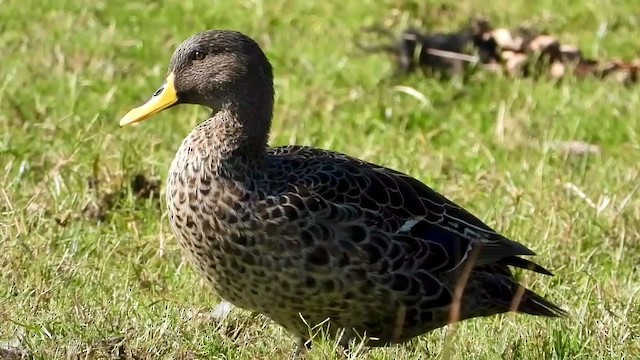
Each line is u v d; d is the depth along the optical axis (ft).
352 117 51.65
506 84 55.26
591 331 32.76
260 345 31.78
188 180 31.24
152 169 43.50
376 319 31.55
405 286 31.30
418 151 48.73
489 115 52.65
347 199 31.17
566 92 53.72
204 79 33.32
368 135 50.55
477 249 31.89
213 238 30.89
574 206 42.01
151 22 59.98
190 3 62.08
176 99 33.91
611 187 44.65
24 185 42.39
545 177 45.06
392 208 31.58
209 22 60.39
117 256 37.58
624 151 50.11
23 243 36.37
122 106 51.60
